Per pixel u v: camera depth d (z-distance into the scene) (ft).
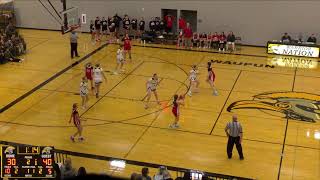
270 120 59.16
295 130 56.13
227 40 94.12
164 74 78.13
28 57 87.71
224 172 45.62
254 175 45.01
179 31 98.73
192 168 46.42
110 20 101.86
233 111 62.08
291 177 44.68
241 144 52.16
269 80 75.31
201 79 75.51
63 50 93.25
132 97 67.21
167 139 53.36
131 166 46.75
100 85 72.13
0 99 65.92
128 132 55.36
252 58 88.79
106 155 49.39
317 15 91.81
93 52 92.02
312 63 85.76
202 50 94.27
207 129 56.29
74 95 68.08
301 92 69.72
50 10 108.58
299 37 93.25
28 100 65.82
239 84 73.31
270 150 50.70
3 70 79.61
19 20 111.04
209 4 97.76
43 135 54.39
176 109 55.57
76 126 52.06
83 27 107.86
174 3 100.12
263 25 95.81
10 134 54.54
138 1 102.32
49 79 75.15
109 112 61.52
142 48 95.45
